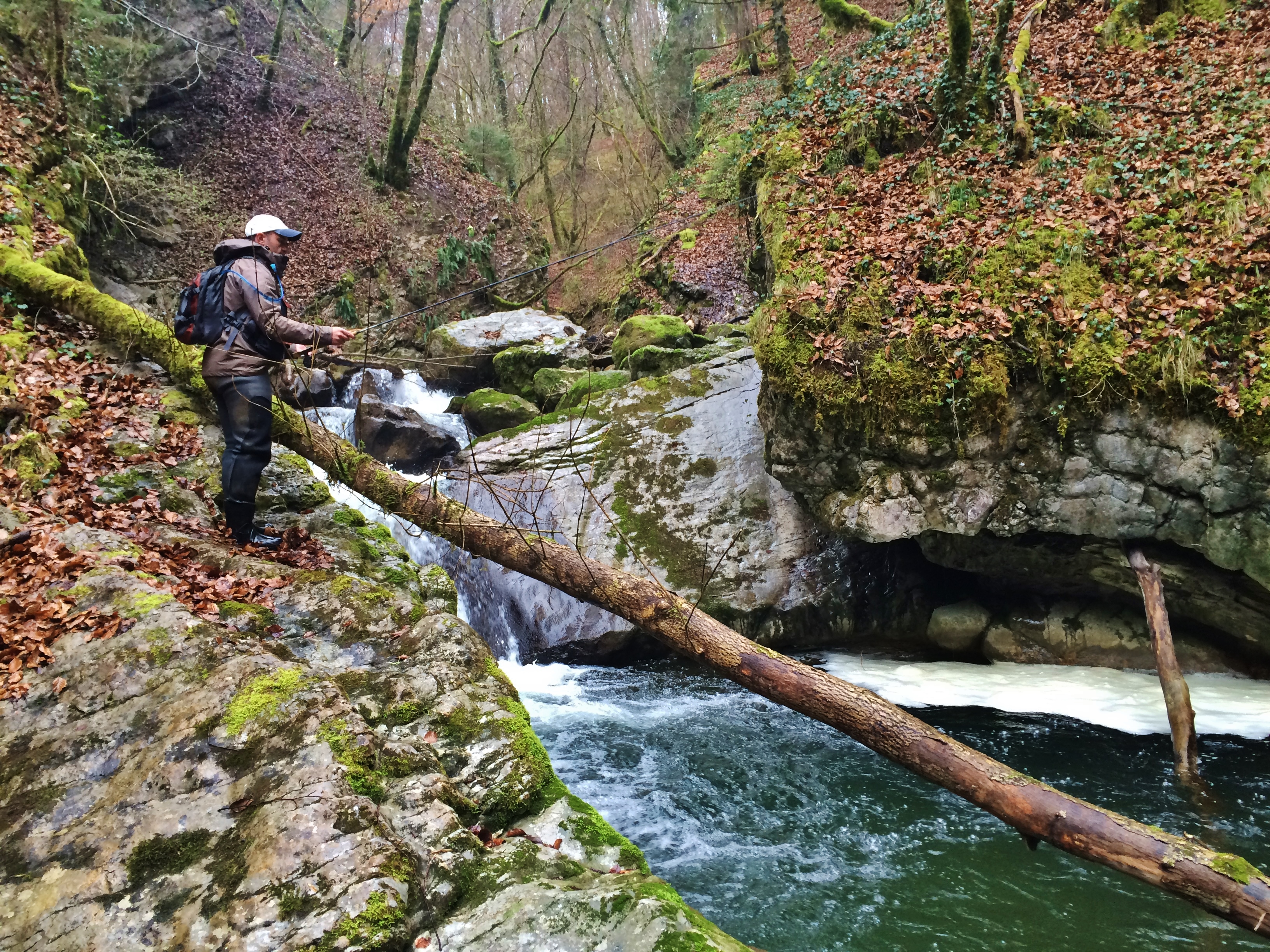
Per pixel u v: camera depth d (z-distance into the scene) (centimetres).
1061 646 666
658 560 762
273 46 1595
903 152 893
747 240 1457
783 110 1151
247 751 274
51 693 302
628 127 2214
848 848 411
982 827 427
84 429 500
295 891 224
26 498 424
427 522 455
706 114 1980
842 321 660
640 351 1023
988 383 586
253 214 1478
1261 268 547
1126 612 655
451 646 365
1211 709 556
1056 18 998
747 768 508
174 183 1313
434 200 1803
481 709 330
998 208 716
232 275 430
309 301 1470
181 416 540
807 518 782
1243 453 514
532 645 738
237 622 362
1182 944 328
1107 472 569
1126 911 350
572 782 491
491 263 1816
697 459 827
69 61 1188
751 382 888
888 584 749
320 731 280
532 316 1441
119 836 247
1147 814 433
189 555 417
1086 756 506
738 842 421
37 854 244
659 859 405
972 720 570
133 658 313
